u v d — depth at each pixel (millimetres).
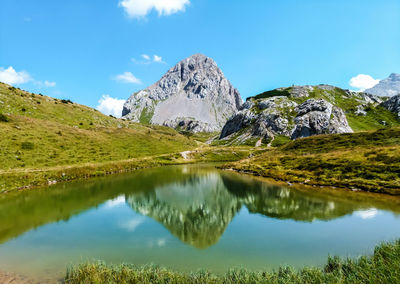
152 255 19766
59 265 17500
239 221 28750
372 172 50500
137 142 125562
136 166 87062
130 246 21609
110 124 146500
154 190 48469
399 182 42625
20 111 100500
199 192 47281
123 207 35469
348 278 12797
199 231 25656
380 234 22969
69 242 22406
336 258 16062
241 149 165875
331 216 29172
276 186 51562
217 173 77250
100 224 27797
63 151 78062
